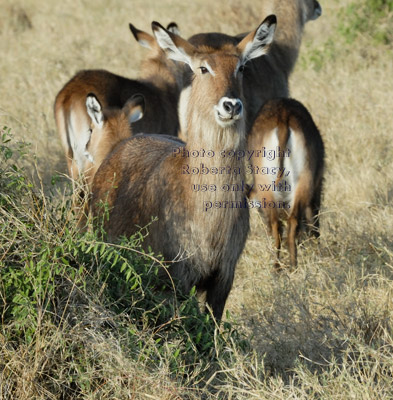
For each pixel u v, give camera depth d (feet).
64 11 196.65
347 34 138.31
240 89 51.11
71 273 43.78
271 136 74.59
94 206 60.03
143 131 97.09
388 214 74.69
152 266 48.39
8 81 135.23
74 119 91.45
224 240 51.01
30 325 43.29
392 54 131.75
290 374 49.80
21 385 42.57
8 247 44.16
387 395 42.39
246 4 171.53
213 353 47.29
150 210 52.44
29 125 110.32
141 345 43.52
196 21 171.53
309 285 62.18
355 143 97.86
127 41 164.55
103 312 44.24
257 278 64.34
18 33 180.86
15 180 45.21
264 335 53.21
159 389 41.81
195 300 49.32
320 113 109.29
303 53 141.28
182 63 104.27
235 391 43.06
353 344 50.21
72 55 155.53
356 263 67.26
